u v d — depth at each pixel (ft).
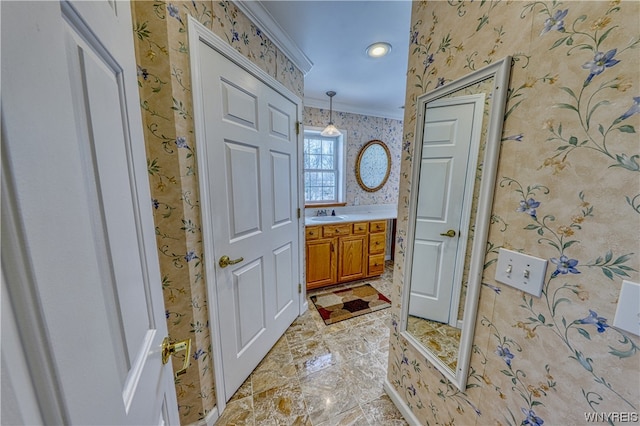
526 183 2.22
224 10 3.90
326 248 8.84
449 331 3.36
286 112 5.83
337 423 4.08
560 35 1.91
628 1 1.57
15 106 0.70
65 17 1.03
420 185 3.55
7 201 0.67
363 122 10.93
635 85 1.57
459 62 2.81
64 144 0.93
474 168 2.94
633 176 1.62
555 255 2.05
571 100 1.88
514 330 2.41
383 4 4.45
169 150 3.22
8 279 0.68
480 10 2.53
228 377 4.40
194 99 3.43
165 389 2.06
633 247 1.64
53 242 0.84
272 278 5.71
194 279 3.62
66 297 0.89
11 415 0.65
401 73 7.32
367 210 11.59
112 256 1.35
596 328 1.85
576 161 1.88
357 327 6.81
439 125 3.23
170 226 3.34
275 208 5.65
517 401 2.43
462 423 3.06
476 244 2.70
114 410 1.15
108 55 1.46
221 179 4.02
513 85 2.27
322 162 10.70
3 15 0.67
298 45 5.76
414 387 3.88
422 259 3.67
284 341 6.16
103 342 1.10
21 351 0.70
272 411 4.29
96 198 1.23
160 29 3.01
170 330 3.49
